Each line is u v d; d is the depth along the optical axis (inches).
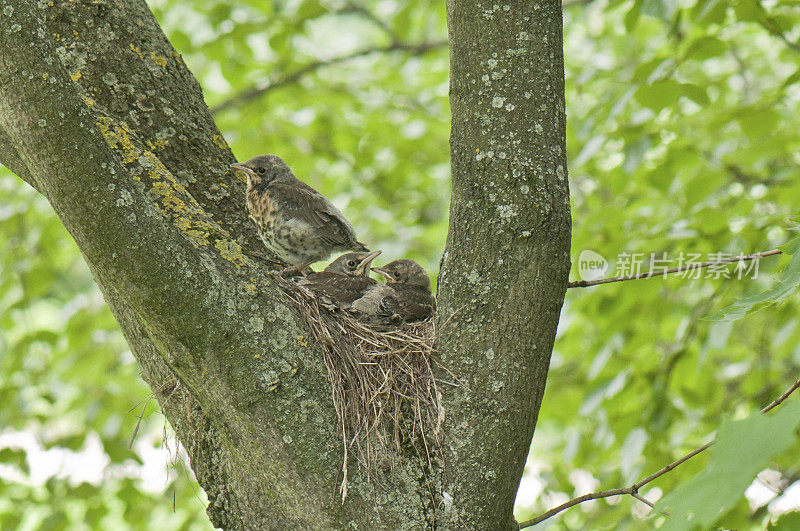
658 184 460.1
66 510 562.9
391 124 697.6
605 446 459.8
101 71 293.0
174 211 232.4
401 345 259.0
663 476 411.8
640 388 461.1
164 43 309.1
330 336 247.8
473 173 241.8
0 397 582.2
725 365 544.1
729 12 456.8
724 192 463.8
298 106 701.9
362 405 233.9
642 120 462.0
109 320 605.3
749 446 125.0
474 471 229.6
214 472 240.8
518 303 236.4
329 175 740.7
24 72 195.6
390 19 743.7
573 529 491.8
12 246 620.1
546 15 249.0
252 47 633.0
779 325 455.2
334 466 217.5
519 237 237.0
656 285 433.4
